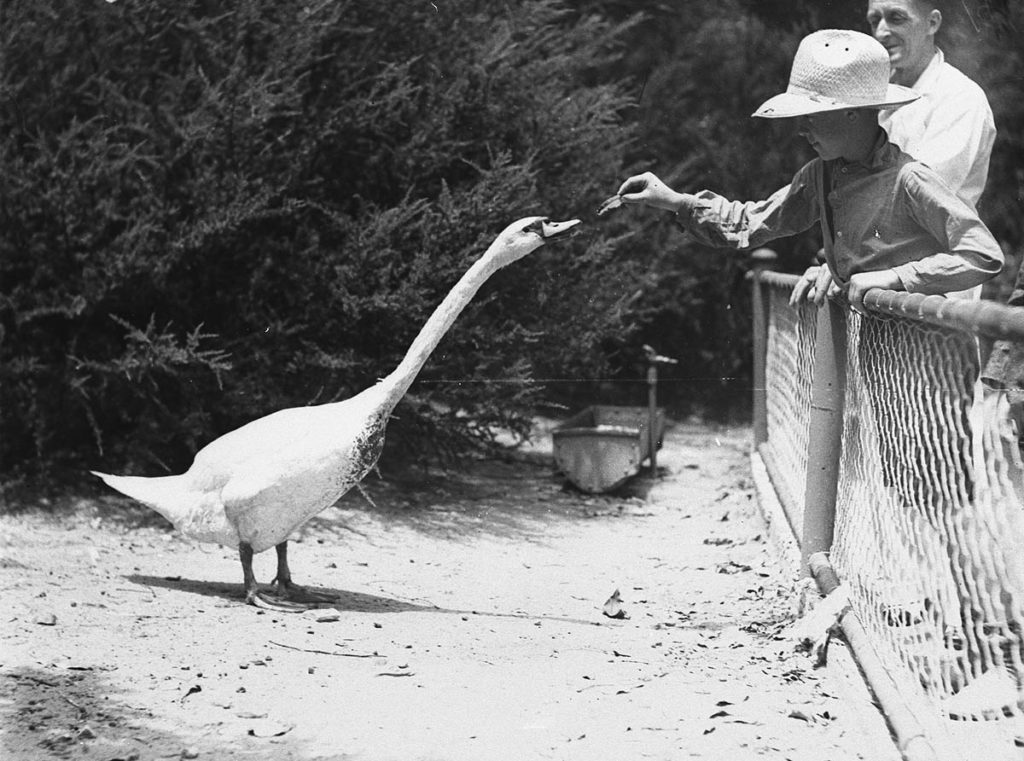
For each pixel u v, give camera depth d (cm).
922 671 446
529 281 986
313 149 910
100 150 833
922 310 380
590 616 645
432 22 985
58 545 750
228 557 762
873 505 527
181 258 866
